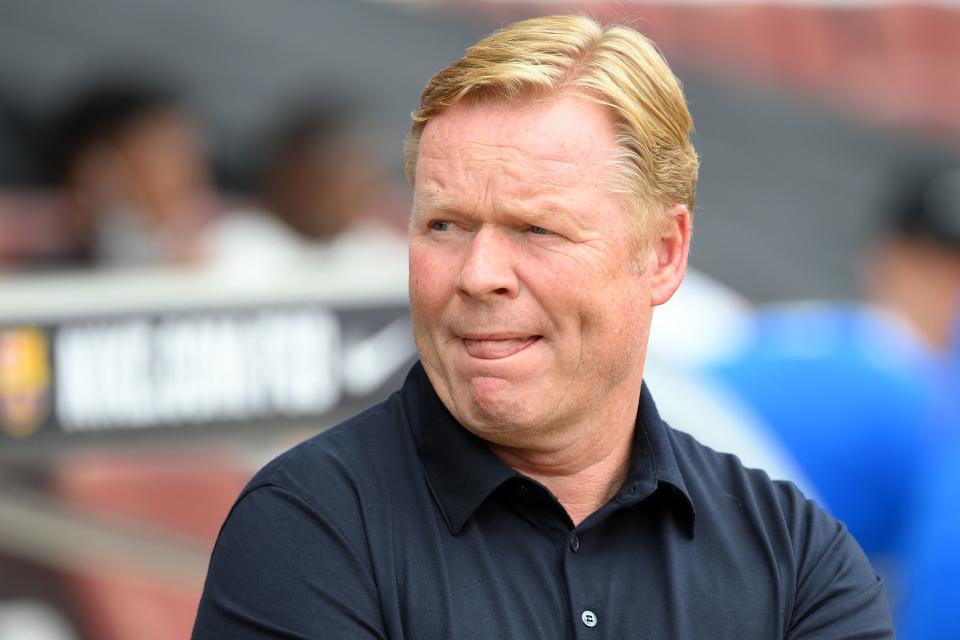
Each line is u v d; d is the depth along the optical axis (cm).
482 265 545
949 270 1463
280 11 2212
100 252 1585
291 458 582
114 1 2073
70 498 1026
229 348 976
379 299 996
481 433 570
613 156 559
